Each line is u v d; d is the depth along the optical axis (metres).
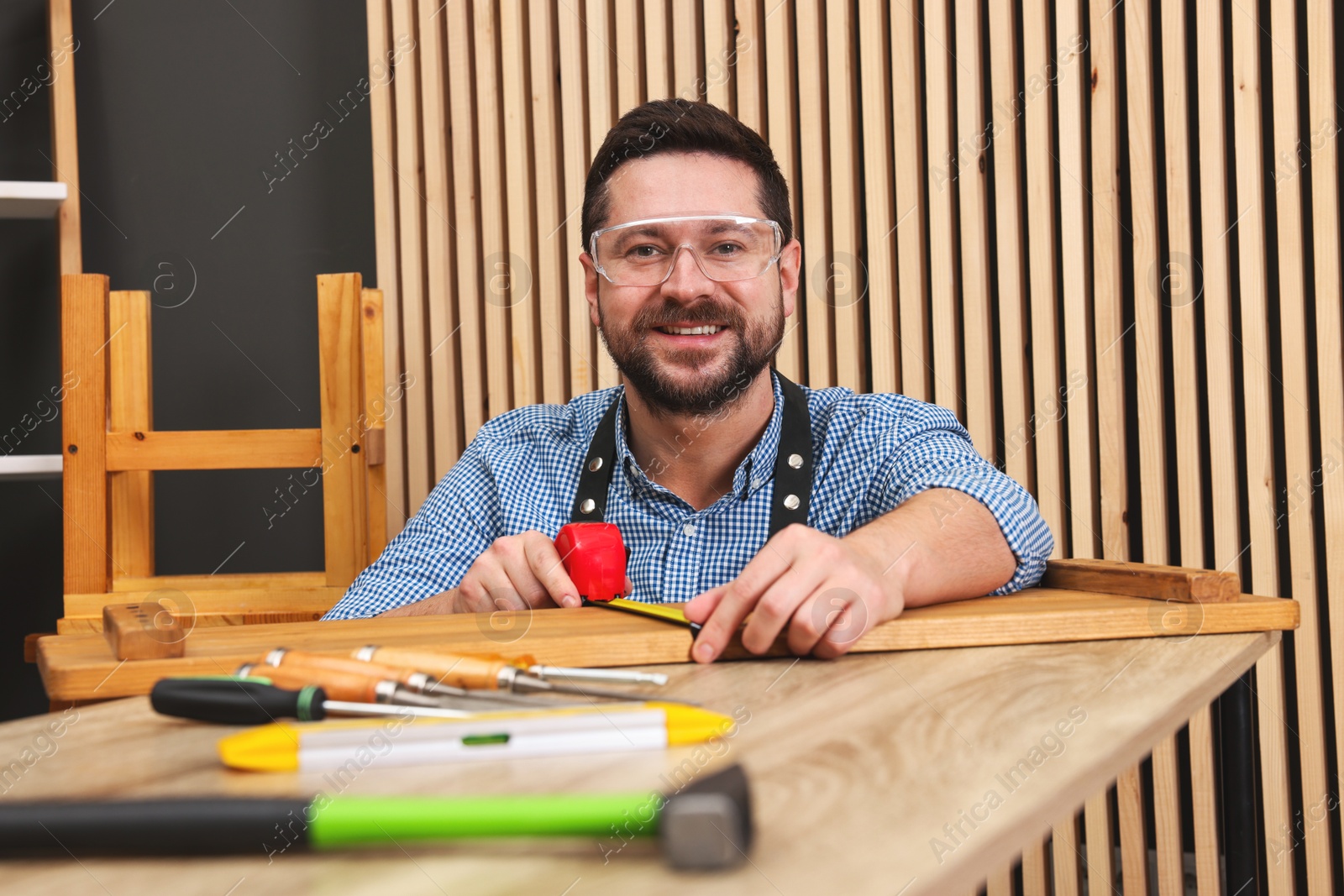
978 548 0.86
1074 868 1.67
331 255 2.18
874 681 0.60
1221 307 1.61
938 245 1.77
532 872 0.31
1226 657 0.67
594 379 2.01
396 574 1.28
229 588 1.66
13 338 2.06
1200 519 1.62
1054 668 0.64
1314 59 1.56
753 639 0.68
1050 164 1.72
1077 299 1.69
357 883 0.30
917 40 1.81
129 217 2.15
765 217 1.25
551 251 2.04
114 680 0.61
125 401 1.68
